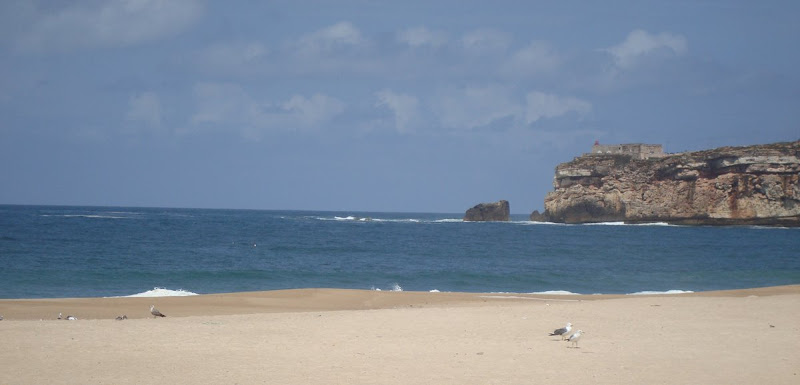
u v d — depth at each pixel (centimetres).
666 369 1556
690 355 1714
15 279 4200
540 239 10238
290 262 5859
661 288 4447
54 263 5194
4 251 6206
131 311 2820
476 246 8475
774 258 6856
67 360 1603
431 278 4766
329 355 1708
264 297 3344
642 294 3759
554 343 1889
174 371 1511
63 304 2967
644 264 6097
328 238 9975
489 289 4341
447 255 6956
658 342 1900
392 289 4278
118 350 1733
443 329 2133
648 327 2170
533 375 1498
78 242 7731
